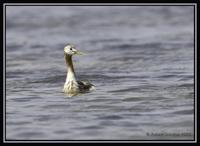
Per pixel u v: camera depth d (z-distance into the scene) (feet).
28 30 143.84
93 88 76.33
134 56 104.27
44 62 101.55
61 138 55.77
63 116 63.52
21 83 82.94
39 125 60.29
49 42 125.59
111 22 152.25
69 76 75.36
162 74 86.17
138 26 145.28
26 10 170.50
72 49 74.90
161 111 64.54
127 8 175.01
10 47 120.57
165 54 104.88
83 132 57.47
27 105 68.95
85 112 64.95
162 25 145.89
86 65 96.84
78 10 171.42
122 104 68.13
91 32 137.90
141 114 63.57
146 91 74.90
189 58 99.60
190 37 125.18
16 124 60.80
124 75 86.48
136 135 56.29
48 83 82.79
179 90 75.05
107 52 110.11
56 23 151.74
